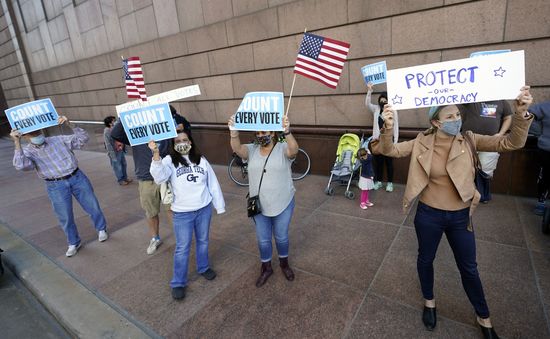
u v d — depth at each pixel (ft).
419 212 7.86
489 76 6.89
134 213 18.72
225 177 24.16
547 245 11.53
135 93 13.39
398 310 9.05
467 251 7.38
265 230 10.36
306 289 10.32
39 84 50.67
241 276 11.38
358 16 18.28
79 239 14.67
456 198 7.25
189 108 28.63
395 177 19.34
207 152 28.53
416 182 7.51
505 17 14.61
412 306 9.15
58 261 13.82
